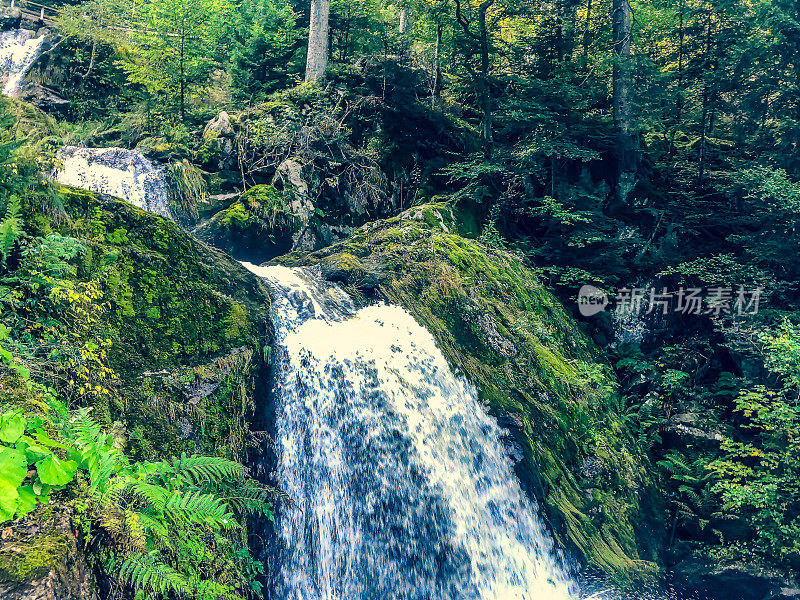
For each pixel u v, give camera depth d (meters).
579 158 15.42
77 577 3.12
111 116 15.51
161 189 11.48
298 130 13.17
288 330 7.59
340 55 18.77
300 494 6.77
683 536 10.70
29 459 2.95
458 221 13.08
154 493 3.76
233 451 6.00
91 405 4.87
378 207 13.70
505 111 15.64
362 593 7.11
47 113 15.11
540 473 9.13
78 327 5.12
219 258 7.00
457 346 9.77
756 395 10.78
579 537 8.99
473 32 16.45
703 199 15.81
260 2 16.97
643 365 13.20
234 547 5.29
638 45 19.73
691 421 12.15
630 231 14.87
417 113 14.73
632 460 10.95
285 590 6.16
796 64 15.09
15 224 4.85
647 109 16.42
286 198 12.09
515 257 13.16
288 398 7.03
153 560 3.49
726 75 15.96
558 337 12.18
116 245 5.82
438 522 7.96
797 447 10.19
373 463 7.74
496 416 9.27
